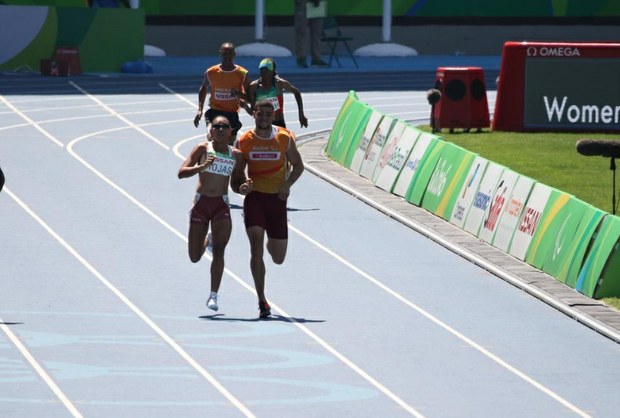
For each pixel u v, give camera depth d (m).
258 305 32.34
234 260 37.56
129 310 32.03
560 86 64.69
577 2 124.94
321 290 34.72
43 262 36.94
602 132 64.62
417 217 44.47
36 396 25.09
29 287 34.09
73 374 26.64
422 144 47.84
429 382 26.89
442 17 124.25
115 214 43.94
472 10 124.38
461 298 34.44
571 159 56.84
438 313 32.81
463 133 64.94
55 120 68.62
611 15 125.31
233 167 31.58
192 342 29.28
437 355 28.97
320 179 52.44
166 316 31.55
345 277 36.31
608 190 49.72
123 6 108.56
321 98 83.94
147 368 27.20
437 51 124.75
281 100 46.19
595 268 34.31
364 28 122.69
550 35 125.06
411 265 38.06
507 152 58.44
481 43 124.88
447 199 44.31
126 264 36.94
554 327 31.78
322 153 59.00
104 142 61.06
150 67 97.19
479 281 36.41
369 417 24.39
